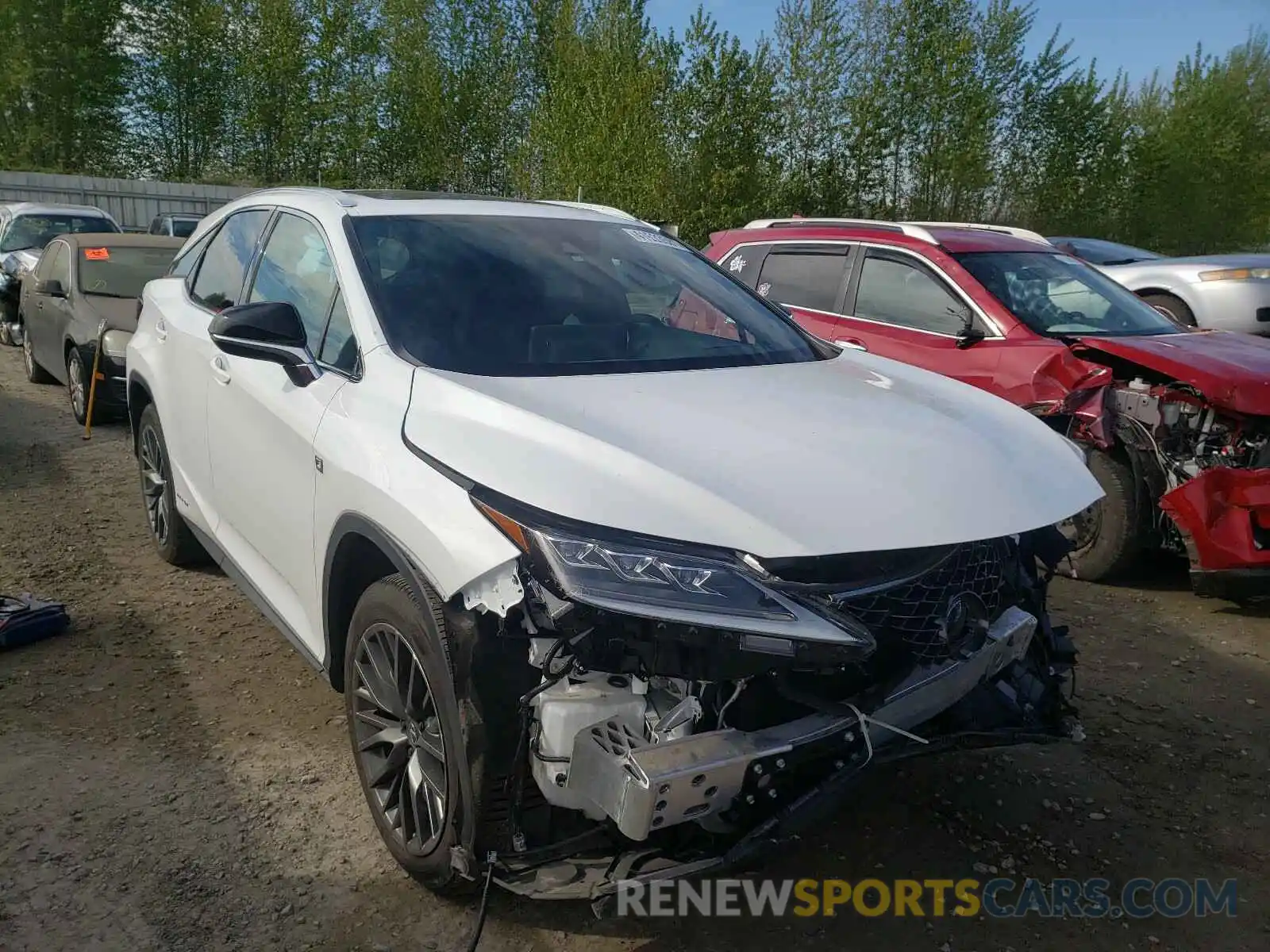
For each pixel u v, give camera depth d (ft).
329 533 9.72
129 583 16.30
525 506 7.53
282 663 13.71
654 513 7.38
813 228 23.53
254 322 10.23
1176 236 111.75
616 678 7.70
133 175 121.90
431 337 10.02
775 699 7.77
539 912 9.06
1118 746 12.44
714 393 9.61
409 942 8.61
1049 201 99.96
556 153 89.30
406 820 9.16
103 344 26.12
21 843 9.70
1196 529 15.72
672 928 8.96
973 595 8.38
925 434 9.15
